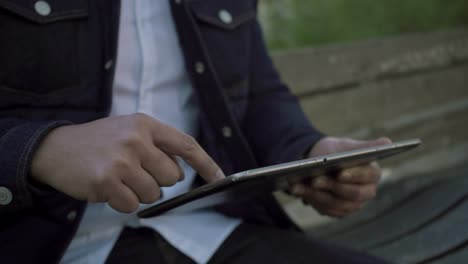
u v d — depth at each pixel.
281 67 2.00
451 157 2.61
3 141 0.73
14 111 0.89
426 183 1.95
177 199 0.75
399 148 0.96
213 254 1.04
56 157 0.72
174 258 1.00
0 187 0.73
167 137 0.74
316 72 2.15
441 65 2.82
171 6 1.05
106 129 0.72
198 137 1.11
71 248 0.95
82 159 0.70
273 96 1.24
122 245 0.99
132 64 1.02
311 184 1.05
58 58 0.92
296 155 1.12
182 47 1.05
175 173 0.74
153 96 1.03
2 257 0.88
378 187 2.04
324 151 1.11
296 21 2.72
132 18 1.03
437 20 3.26
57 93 0.92
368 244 1.46
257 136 1.20
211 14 1.12
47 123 0.75
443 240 1.39
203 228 1.07
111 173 0.69
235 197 0.95
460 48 2.94
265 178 0.76
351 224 1.67
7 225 0.89
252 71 1.23
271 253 1.05
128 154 0.70
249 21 1.19
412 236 1.45
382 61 2.47
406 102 2.63
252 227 1.12
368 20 2.98
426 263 1.29
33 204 0.77
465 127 2.87
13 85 0.88
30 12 0.89
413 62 2.65
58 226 0.92
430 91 2.77
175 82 1.07
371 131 2.37
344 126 2.29
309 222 1.85
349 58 2.31
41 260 0.90
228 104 1.08
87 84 0.96
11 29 0.88
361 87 2.38
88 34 0.96
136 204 0.71
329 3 2.85
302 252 1.05
